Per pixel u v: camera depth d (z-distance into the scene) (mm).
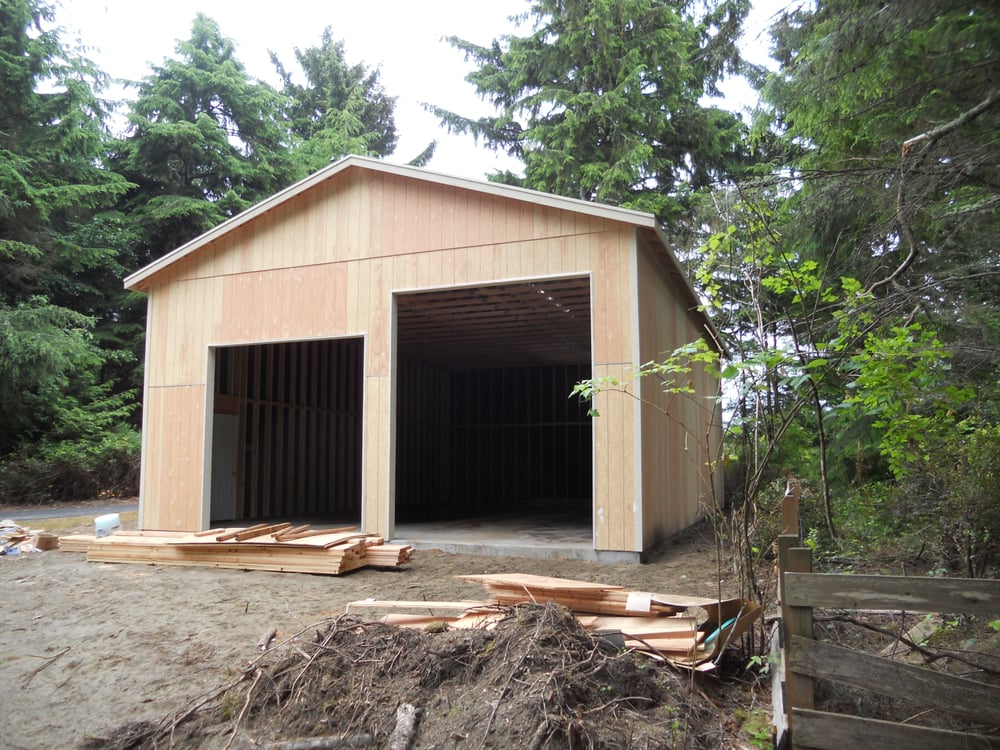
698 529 10977
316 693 3604
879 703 3271
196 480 9844
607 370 8055
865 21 5047
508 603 4617
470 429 20281
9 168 16312
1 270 17484
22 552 8367
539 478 19422
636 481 7809
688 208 19141
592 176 19219
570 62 20609
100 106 19297
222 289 10125
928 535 5000
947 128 4582
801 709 2842
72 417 17469
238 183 23719
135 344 21016
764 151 14906
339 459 15742
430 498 18969
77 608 5695
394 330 9164
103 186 19250
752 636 4012
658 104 20094
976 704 2670
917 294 4762
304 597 6016
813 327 4707
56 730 3594
